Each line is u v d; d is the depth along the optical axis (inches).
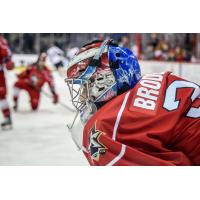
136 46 415.5
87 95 57.2
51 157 131.0
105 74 57.2
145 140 51.3
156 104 52.9
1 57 193.2
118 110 52.8
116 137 52.1
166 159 52.0
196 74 272.5
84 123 58.9
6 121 185.9
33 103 245.3
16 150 141.6
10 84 378.6
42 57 251.3
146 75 57.6
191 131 53.4
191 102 54.3
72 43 484.1
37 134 170.6
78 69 56.9
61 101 283.1
